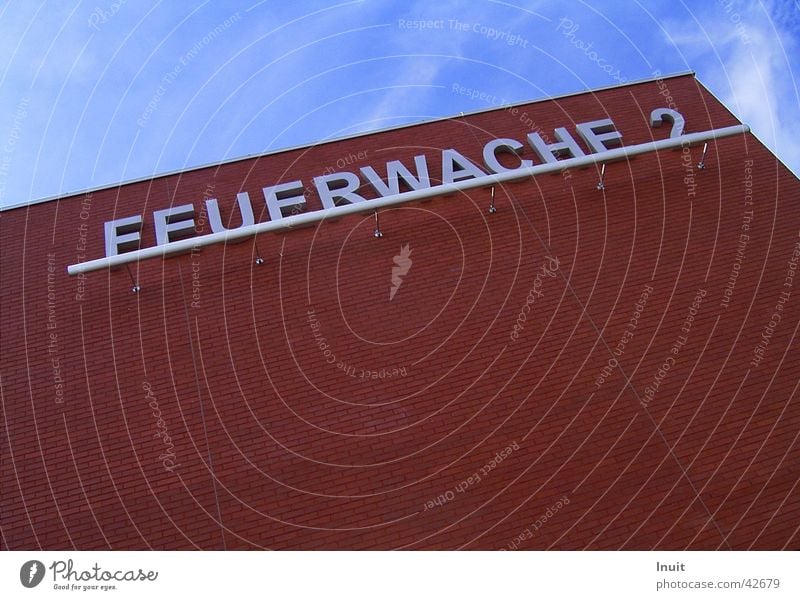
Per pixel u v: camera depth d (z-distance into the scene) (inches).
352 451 446.3
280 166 617.9
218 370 487.8
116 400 477.1
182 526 422.0
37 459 452.4
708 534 405.4
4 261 560.1
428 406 464.8
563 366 479.2
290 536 415.2
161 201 597.6
